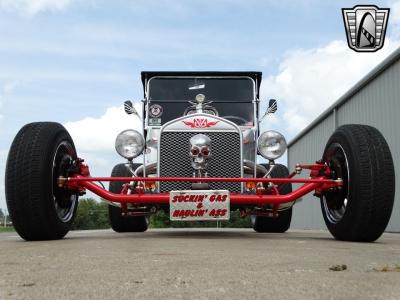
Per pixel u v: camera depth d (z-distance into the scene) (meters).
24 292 1.35
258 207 4.08
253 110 5.14
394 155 9.20
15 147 3.40
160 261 2.04
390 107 9.44
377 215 3.38
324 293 1.33
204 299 1.26
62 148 3.67
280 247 2.85
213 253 2.39
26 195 3.31
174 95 5.20
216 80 5.22
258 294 1.32
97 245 2.93
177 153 4.07
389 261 2.15
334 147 3.75
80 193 3.83
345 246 3.06
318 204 14.41
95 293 1.33
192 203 3.59
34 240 3.54
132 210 3.99
